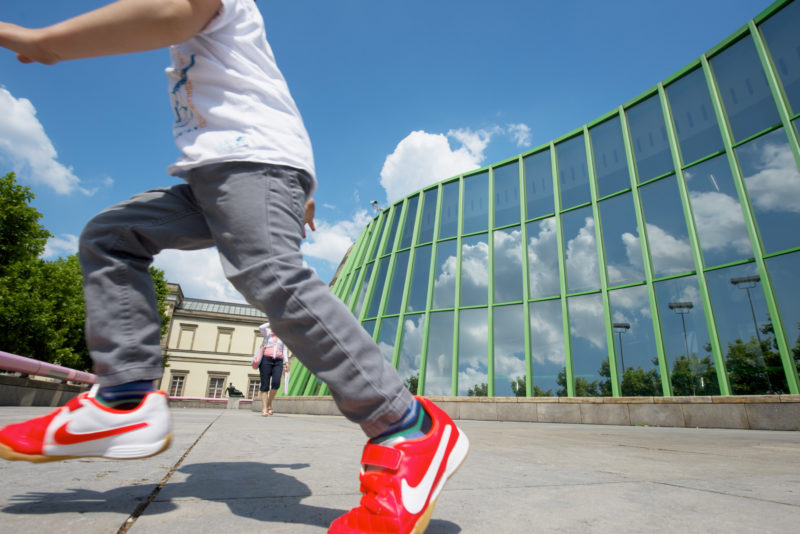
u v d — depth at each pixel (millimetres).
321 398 10969
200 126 1146
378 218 15961
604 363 9258
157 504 1147
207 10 1041
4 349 15867
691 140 9266
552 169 11812
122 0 944
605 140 10977
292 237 1048
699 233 8672
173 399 29656
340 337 979
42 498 1152
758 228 7922
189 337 44000
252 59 1215
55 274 19266
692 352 8188
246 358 44875
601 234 10250
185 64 1185
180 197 1190
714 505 1329
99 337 1070
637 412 7465
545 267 10969
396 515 875
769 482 1789
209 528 965
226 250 1053
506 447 3158
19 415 4535
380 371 1002
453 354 11133
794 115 7883
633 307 9242
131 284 1119
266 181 1047
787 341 7188
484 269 11883
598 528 1061
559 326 10164
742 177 8336
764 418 6250
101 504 1121
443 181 14062
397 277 13414
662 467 2252
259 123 1100
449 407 9609
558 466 2189
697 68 9531
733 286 7988
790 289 7340
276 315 991
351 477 1653
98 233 1098
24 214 16750
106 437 1027
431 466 966
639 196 9867
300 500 1252
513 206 12312
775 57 8336
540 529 1040
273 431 3766
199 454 2119
